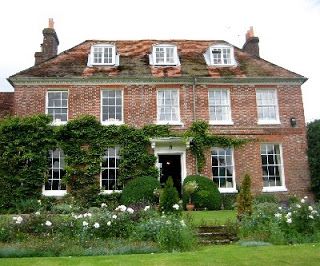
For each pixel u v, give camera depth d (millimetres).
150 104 20484
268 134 20844
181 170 20125
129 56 22594
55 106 20344
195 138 20016
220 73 21469
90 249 9508
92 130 19672
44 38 23359
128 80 20562
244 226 11844
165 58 21922
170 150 20141
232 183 20297
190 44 24406
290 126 21094
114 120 20406
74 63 21656
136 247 9656
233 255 8430
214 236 11891
